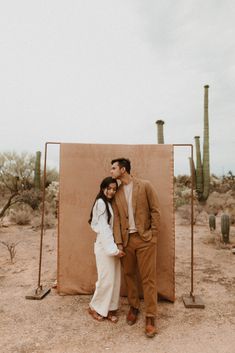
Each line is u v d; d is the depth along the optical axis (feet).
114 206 11.89
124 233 11.50
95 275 14.43
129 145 14.37
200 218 38.42
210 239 26.32
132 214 11.53
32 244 25.58
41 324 11.64
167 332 11.06
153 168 14.14
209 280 16.79
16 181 45.91
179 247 24.86
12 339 10.56
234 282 16.43
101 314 11.85
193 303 13.28
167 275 13.82
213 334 10.87
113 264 11.86
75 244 14.44
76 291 14.42
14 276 17.38
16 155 46.88
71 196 14.46
